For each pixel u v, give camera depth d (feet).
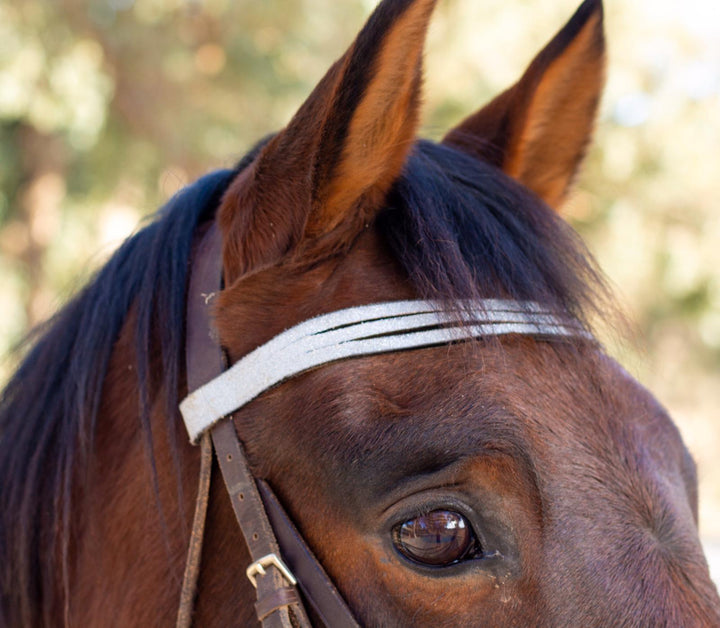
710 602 3.64
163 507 4.24
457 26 30.60
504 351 3.87
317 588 3.66
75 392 4.80
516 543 3.54
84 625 4.53
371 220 4.19
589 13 5.16
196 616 3.99
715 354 40.63
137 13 28.12
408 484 3.54
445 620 3.54
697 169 35.40
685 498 4.10
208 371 4.13
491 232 4.21
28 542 4.78
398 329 3.87
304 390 3.85
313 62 30.27
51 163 30.78
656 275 36.06
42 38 26.48
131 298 4.94
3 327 29.68
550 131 5.51
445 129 6.31
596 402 3.94
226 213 4.24
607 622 3.43
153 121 29.45
